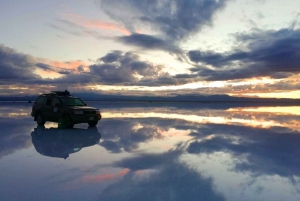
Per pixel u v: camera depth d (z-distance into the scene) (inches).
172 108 1401.3
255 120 701.3
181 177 206.8
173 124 588.7
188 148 323.0
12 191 175.6
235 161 258.2
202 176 209.6
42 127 529.7
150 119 714.2
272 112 1091.3
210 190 178.5
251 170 227.0
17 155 280.2
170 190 178.2
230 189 180.5
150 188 181.9
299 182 195.9
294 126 561.0
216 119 724.0
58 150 306.5
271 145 343.6
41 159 263.4
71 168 231.8
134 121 656.4
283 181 197.9
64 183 191.9
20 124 580.1
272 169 230.1
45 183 191.6
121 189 179.9
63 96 557.9
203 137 408.2
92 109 530.0
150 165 242.7
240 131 477.1
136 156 278.7
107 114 904.3
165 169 229.5
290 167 237.0
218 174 215.3
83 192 174.4
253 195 169.9
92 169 228.8
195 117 791.1
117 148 320.8
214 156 279.4
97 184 189.8
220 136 418.3
